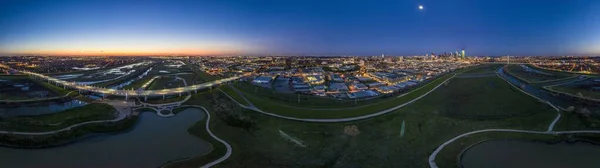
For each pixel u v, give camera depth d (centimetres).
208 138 11731
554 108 15188
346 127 12238
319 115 14462
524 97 18362
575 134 11506
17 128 11675
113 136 12281
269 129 12575
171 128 13300
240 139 11512
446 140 11300
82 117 13700
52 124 12550
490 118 13938
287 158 9775
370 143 11069
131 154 10244
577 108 15150
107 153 10331
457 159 9694
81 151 10500
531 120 13262
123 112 15512
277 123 13362
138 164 9406
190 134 12344
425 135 11862
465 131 12162
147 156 10056
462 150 10356
